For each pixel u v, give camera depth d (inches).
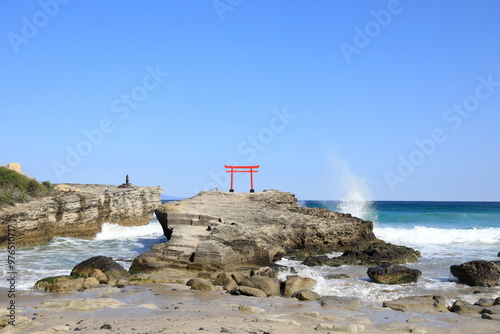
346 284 796.6
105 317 478.3
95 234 1636.3
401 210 3043.8
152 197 2204.7
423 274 898.7
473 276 786.2
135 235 1723.7
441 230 1615.4
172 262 917.8
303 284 721.6
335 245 1251.8
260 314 504.1
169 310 528.1
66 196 1533.0
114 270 844.0
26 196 1418.6
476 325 477.1
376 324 478.9
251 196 1545.3
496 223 2041.1
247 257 984.3
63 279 735.7
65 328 402.3
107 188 1979.6
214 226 1080.2
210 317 476.4
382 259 1040.2
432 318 518.0
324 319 490.3
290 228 1259.8
